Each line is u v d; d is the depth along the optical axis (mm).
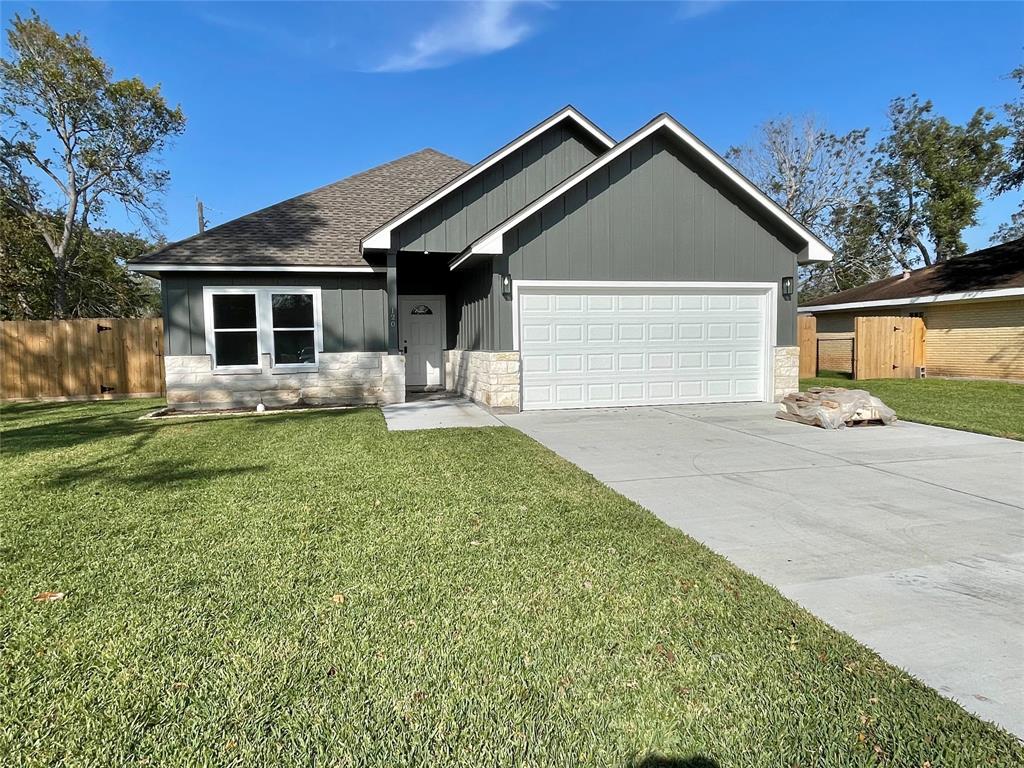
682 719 2080
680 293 10414
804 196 32594
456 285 13391
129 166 24328
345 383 11617
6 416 10711
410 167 15062
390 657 2467
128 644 2566
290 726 2037
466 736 1991
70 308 24547
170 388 11070
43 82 21453
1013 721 2080
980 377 16484
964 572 3424
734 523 4324
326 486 5219
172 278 10969
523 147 11586
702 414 9609
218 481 5402
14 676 2328
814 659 2467
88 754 1902
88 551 3672
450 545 3775
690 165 10180
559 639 2623
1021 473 5797
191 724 2047
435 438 7566
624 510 4531
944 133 29094
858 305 20234
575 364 10156
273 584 3184
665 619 2814
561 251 9844
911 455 6625
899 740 1969
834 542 3928
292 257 11156
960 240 29719
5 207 21406
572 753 1914
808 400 8875
